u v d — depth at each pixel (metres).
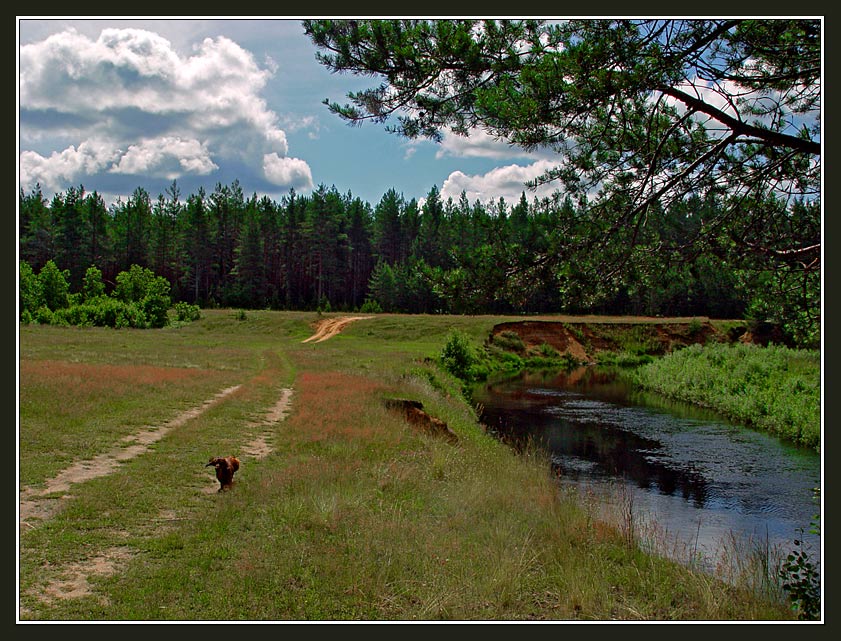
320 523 9.34
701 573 9.17
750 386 35.00
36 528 8.52
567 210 7.46
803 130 7.21
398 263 115.44
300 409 21.00
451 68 7.79
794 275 7.91
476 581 7.91
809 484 18.72
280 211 121.75
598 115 7.18
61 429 14.66
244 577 7.32
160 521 9.27
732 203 7.83
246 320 82.25
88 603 6.48
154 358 39.44
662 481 18.97
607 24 6.59
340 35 7.81
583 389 42.53
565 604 7.54
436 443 18.16
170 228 119.38
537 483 15.23
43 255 107.12
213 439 15.84
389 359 44.19
